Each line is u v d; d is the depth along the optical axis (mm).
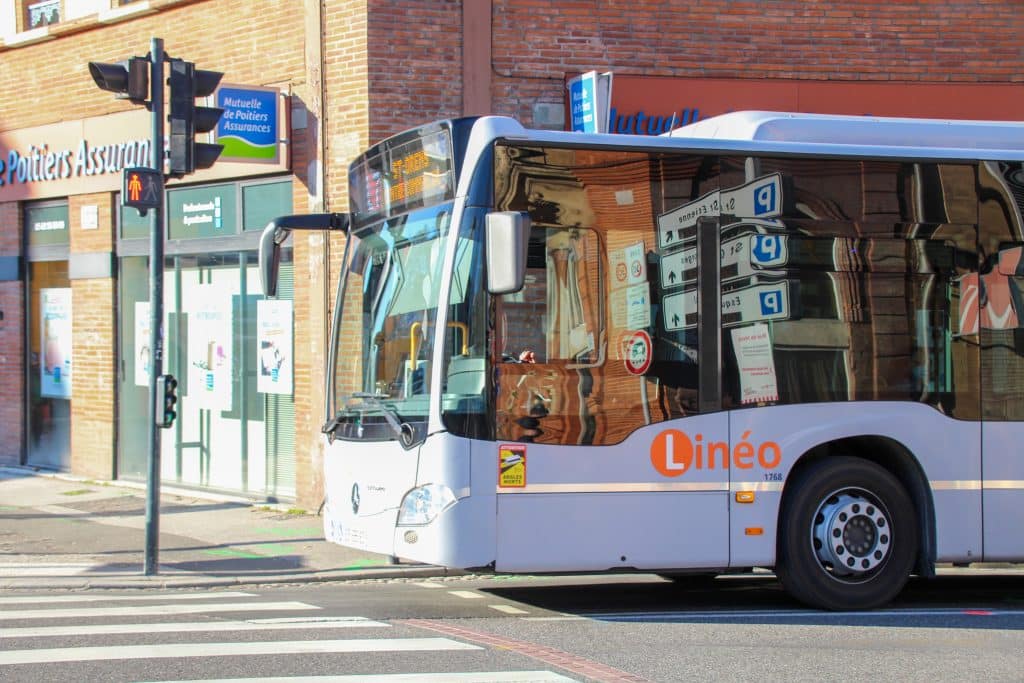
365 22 13461
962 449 8891
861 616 8617
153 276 10492
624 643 7562
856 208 8836
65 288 17391
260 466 14992
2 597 9688
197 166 10625
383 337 8805
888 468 9102
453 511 7934
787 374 8602
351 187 9562
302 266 14141
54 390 17641
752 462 8492
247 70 14711
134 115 15820
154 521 10555
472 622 8312
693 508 8367
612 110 13984
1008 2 14883
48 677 6527
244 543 12102
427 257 8414
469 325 8031
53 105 17047
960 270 8984
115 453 16578
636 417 8281
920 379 8836
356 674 6598
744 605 9195
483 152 8117
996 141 9406
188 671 6668
